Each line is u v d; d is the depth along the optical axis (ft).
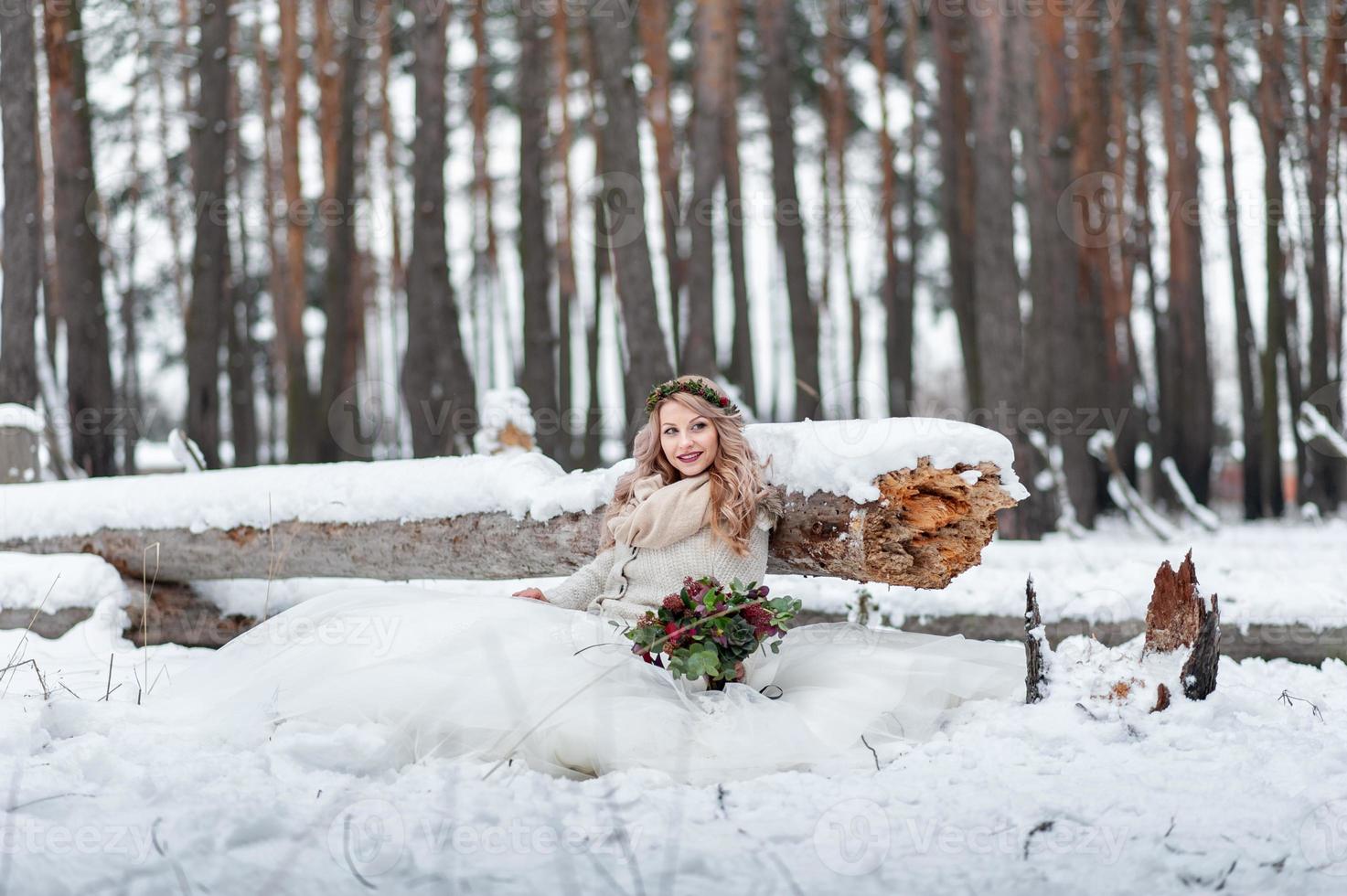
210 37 44.50
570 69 72.79
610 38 35.32
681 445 12.17
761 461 12.32
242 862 6.61
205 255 44.57
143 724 10.83
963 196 54.24
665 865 6.64
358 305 70.03
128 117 69.36
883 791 8.34
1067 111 50.37
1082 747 9.77
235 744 9.95
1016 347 38.09
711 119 45.55
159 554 17.85
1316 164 53.31
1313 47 60.13
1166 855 6.73
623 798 8.22
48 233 59.52
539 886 6.26
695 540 12.12
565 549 13.94
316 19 60.54
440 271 45.62
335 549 16.24
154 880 6.24
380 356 79.36
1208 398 60.18
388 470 15.87
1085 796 8.02
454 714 9.91
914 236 73.56
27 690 13.00
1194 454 59.98
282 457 84.64
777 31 54.90
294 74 57.98
